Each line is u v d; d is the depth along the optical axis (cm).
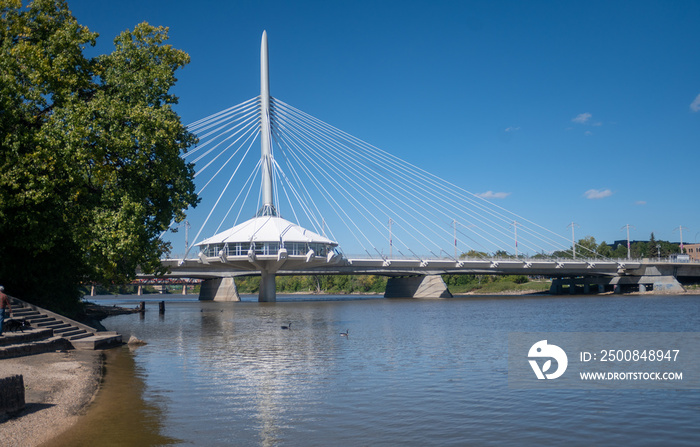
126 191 3419
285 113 11731
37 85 3103
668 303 9106
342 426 1354
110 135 3206
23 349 2366
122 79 3531
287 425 1355
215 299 13725
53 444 1192
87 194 3375
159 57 3828
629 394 1769
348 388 1834
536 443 1223
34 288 3588
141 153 3359
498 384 1923
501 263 12012
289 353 2795
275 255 10188
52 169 2941
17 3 3275
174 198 3741
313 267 11556
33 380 1811
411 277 13725
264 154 11288
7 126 2991
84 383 1822
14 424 1316
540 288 16362
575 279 14888
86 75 3519
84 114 3094
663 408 1576
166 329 4462
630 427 1367
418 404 1598
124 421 1385
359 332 4122
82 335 3081
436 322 5244
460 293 17025
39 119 3328
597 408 1570
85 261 3409
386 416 1454
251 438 1246
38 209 3097
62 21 3494
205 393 1741
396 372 2177
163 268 4081
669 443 1238
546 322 5150
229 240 10256
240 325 4934
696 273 13562
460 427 1349
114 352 2802
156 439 1234
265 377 2044
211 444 1202
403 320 5550
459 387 1861
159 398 1658
